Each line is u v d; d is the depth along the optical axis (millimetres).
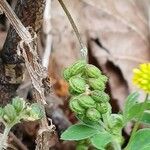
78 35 76
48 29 96
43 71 71
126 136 106
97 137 67
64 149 99
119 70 126
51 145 94
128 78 125
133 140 68
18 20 67
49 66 115
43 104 70
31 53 69
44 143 72
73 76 66
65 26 124
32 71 70
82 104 65
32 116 62
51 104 99
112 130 68
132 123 105
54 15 123
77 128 68
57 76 116
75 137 67
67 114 106
